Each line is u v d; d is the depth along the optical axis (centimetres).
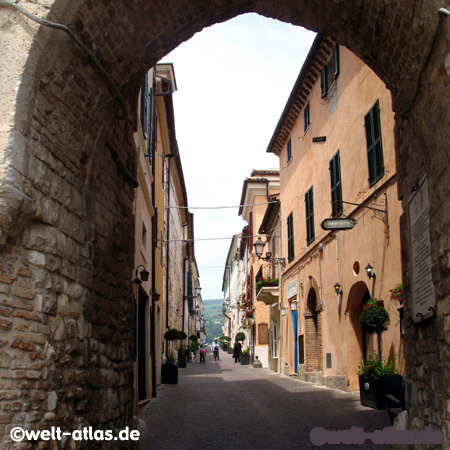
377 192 1245
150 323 1512
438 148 558
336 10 684
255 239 3544
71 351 545
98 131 633
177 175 3020
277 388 1731
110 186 716
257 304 3441
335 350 1598
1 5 459
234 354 4147
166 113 1947
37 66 473
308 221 1919
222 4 717
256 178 3575
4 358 434
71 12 501
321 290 1752
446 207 536
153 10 627
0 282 440
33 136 484
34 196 482
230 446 830
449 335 544
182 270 4141
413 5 535
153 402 1392
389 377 1116
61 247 535
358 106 1395
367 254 1315
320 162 1773
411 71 607
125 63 653
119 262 749
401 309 1067
